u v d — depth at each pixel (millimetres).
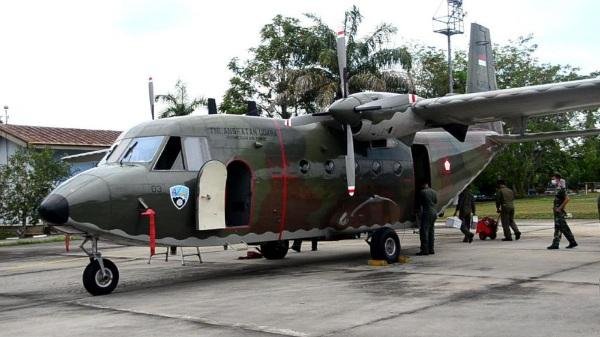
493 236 18234
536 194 68500
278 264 14188
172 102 32969
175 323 7672
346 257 15211
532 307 7746
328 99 27547
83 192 9812
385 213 14297
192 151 11164
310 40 29266
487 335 6410
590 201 43625
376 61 28906
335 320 7457
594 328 6535
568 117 52250
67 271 14602
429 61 47312
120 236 10250
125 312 8609
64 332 7406
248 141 11922
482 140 16875
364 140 13320
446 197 15898
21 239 26453
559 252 13914
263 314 8016
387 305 8305
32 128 32531
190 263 15023
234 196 12070
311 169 12836
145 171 10570
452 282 10102
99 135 33938
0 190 26031
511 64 52219
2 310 9305
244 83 34469
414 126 13258
